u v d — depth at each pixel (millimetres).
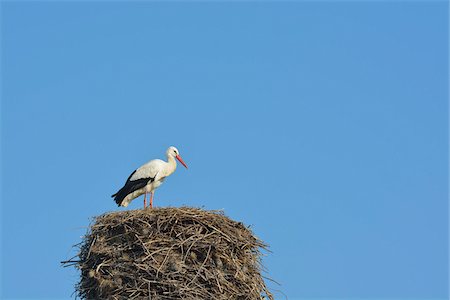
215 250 18359
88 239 18844
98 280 18125
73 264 18797
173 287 17672
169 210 18656
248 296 18391
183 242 18188
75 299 18656
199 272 17938
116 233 18562
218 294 17906
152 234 18297
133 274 17875
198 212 18812
